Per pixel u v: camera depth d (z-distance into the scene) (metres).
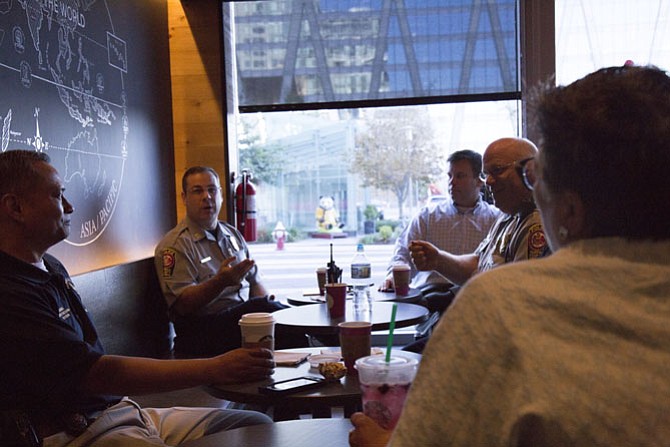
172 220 4.64
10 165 1.90
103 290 3.21
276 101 4.77
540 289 0.78
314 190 5.02
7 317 1.74
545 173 0.88
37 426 1.79
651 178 0.80
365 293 3.06
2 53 2.57
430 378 0.80
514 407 0.73
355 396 1.67
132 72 3.99
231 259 3.60
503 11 4.50
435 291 4.01
